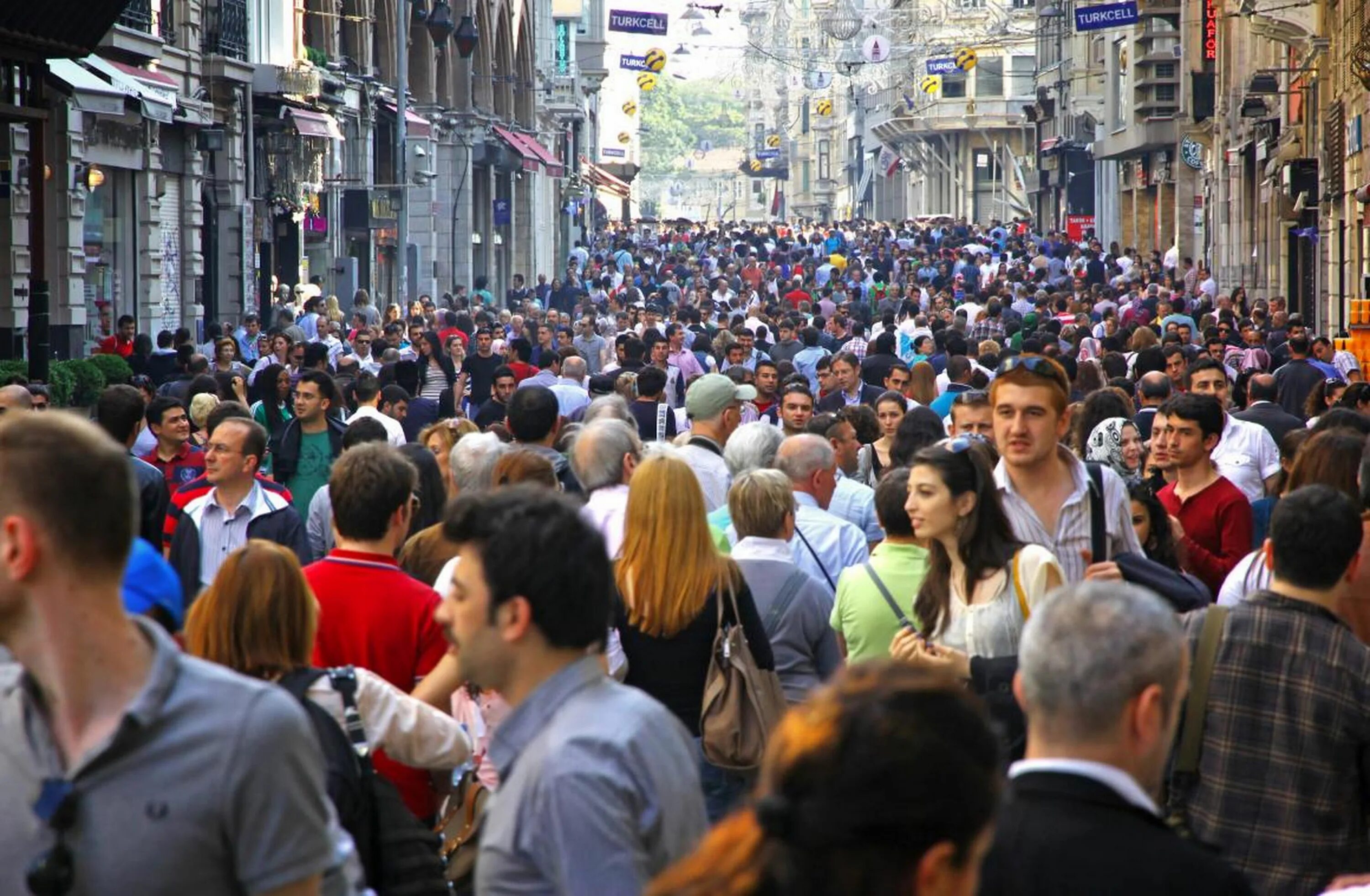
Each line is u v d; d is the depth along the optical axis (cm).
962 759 549
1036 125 18062
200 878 705
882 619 1491
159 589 875
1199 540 1902
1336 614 1139
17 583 707
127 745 704
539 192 15875
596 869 833
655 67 14500
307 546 2002
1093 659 795
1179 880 766
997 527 1323
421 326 6544
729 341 4972
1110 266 11681
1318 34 7725
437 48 12406
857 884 540
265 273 8388
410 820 1104
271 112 8081
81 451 706
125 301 6781
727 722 1387
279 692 733
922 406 2367
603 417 2450
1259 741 1105
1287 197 8519
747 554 1584
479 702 1341
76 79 5488
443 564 1662
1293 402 3962
